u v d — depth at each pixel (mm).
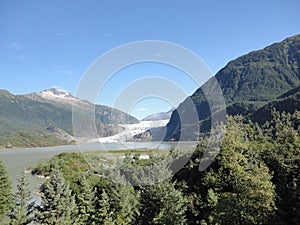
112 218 35344
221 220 25859
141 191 34656
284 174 30547
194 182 34719
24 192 40094
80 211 37188
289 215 26609
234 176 30594
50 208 35406
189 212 33969
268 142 42625
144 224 33406
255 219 23969
